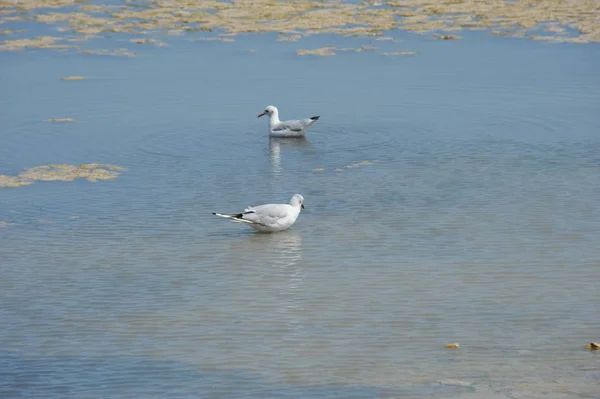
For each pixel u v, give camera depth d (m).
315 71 38.19
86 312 17.12
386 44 42.41
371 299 17.34
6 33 45.56
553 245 19.91
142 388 14.11
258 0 51.97
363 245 20.27
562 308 16.69
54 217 22.70
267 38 44.09
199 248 20.42
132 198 24.12
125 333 16.17
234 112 32.88
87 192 24.62
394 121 31.30
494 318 16.34
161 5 51.38
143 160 27.62
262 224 21.08
